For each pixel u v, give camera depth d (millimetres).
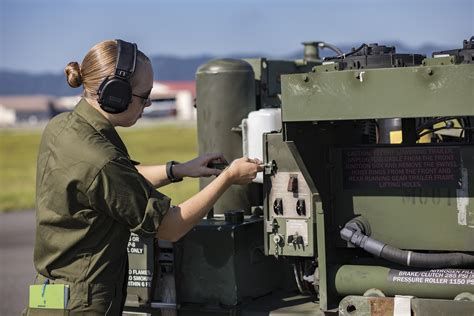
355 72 2990
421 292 3223
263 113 4027
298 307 3584
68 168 2934
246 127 4094
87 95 3080
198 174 3568
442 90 2883
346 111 3016
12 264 9789
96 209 2941
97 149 2926
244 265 3648
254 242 3727
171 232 3039
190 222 3053
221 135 4316
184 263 3672
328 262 3455
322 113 3053
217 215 4160
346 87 3008
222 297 3609
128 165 2953
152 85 3168
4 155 38844
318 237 3365
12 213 15430
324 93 3043
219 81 4305
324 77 3037
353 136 3826
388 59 3305
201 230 3617
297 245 3439
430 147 3309
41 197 3018
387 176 3396
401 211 3381
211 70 4316
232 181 3176
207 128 4355
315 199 3367
